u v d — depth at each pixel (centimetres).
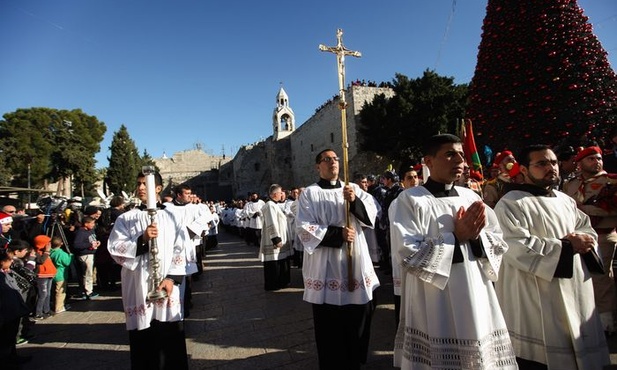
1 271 468
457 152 255
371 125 2500
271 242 755
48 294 685
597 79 1077
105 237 912
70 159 3422
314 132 3544
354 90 2758
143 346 368
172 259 369
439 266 225
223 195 6341
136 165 5053
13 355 466
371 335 475
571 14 1096
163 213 377
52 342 546
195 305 686
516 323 293
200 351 468
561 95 1090
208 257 1308
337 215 385
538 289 280
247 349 464
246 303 677
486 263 248
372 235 591
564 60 1079
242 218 1620
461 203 256
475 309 228
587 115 1057
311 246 369
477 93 1284
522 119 1155
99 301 789
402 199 264
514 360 237
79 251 823
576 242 268
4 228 786
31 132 3294
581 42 1086
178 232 380
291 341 480
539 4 1116
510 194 310
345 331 367
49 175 3419
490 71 1227
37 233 835
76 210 1040
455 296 231
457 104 2289
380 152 2572
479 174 563
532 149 305
